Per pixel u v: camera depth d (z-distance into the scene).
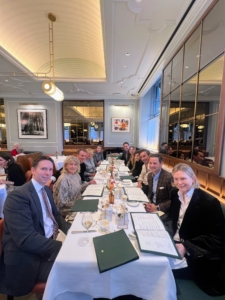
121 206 1.33
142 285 0.79
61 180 1.69
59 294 0.78
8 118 6.22
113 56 3.09
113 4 1.88
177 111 2.73
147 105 6.07
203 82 1.94
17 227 0.95
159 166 1.86
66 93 5.80
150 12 2.01
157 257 0.79
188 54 2.32
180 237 1.13
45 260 1.00
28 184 1.14
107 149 6.31
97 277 0.77
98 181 2.21
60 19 2.91
